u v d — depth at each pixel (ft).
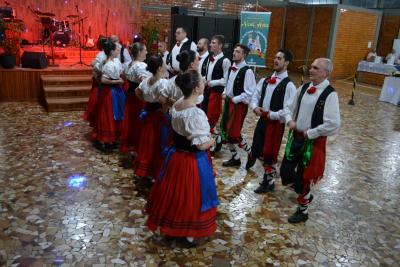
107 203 11.69
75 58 30.35
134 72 13.80
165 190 9.18
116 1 36.22
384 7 45.70
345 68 44.57
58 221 10.53
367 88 38.73
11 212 10.83
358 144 19.72
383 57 45.78
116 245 9.64
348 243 10.41
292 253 9.79
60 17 35.24
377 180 15.03
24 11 33.78
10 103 22.98
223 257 9.44
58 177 13.24
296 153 10.70
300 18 44.98
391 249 10.24
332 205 12.61
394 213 12.32
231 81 14.34
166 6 35.88
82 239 9.78
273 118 12.03
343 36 42.55
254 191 13.06
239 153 16.81
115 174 13.79
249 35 25.93
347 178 15.05
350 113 27.02
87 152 15.72
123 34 37.04
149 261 9.11
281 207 12.16
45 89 22.22
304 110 10.38
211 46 15.97
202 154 9.18
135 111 14.33
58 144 16.42
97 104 15.94
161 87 11.43
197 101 9.17
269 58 48.80
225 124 14.79
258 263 9.31
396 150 19.11
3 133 17.42
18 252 9.11
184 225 9.16
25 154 15.08
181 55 10.87
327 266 9.36
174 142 9.21
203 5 36.88
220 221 11.08
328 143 19.52
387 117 26.43
